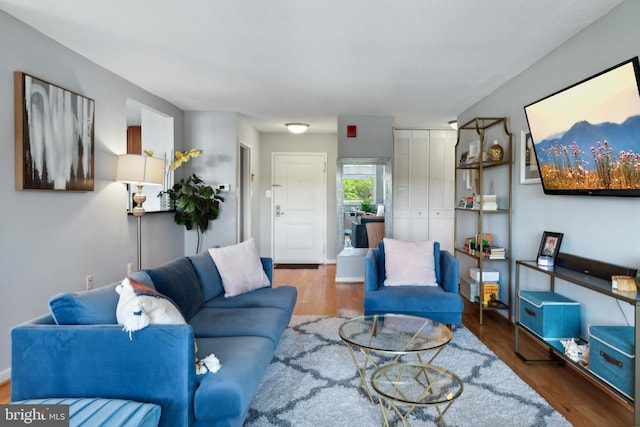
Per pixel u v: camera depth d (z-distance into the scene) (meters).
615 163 2.19
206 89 4.16
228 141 5.26
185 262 2.75
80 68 3.19
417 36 2.77
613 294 1.95
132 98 3.95
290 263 7.07
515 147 3.61
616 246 2.34
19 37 2.58
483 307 3.64
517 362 2.78
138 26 2.65
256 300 2.88
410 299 3.19
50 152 2.81
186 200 4.64
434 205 6.28
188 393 1.55
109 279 3.61
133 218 4.00
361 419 2.02
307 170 7.11
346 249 5.50
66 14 2.49
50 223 2.88
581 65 2.67
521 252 3.49
